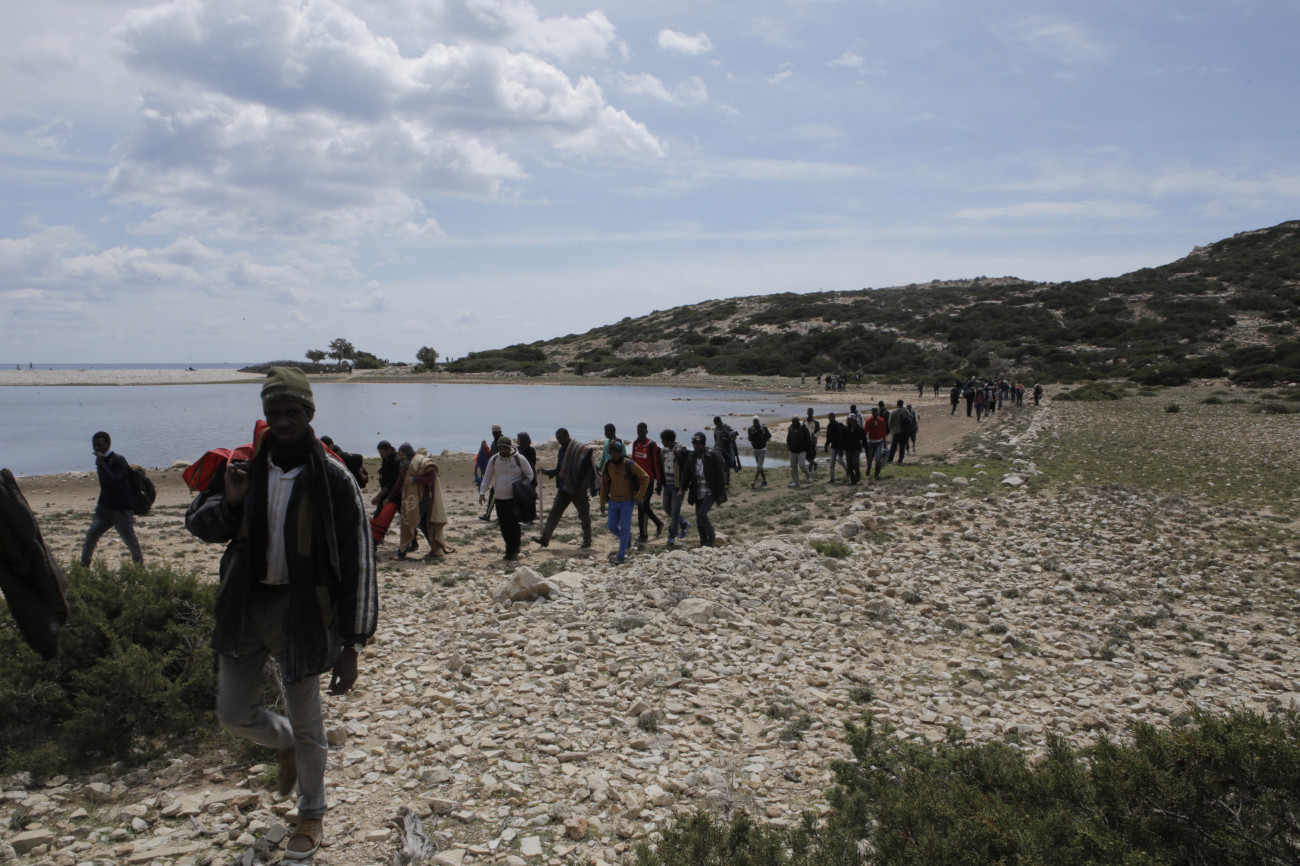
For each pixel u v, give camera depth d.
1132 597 9.30
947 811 3.00
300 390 2.99
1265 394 49.12
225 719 3.18
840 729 5.08
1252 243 126.06
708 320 142.50
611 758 4.46
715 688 5.75
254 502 3.03
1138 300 102.19
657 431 37.88
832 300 147.00
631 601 7.88
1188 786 2.89
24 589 2.68
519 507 10.88
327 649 3.08
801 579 9.28
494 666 6.07
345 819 3.62
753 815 3.82
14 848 3.27
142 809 3.64
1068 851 2.71
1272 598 9.41
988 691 6.23
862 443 19.30
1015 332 97.50
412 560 11.27
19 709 4.39
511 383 99.19
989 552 11.48
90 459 28.42
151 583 5.41
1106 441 27.53
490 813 3.75
